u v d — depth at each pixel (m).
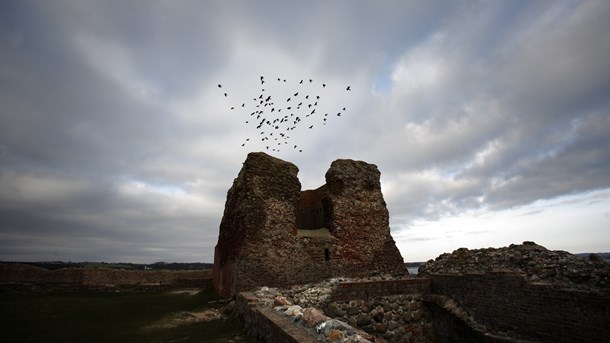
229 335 9.07
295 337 5.56
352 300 11.88
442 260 14.97
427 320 12.86
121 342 8.86
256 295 10.88
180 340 8.91
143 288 22.22
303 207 20.77
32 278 22.36
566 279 9.39
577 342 8.43
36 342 8.98
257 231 14.63
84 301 16.28
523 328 9.76
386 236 17.36
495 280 10.73
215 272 18.67
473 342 11.02
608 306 7.86
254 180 15.38
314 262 15.34
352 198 17.20
